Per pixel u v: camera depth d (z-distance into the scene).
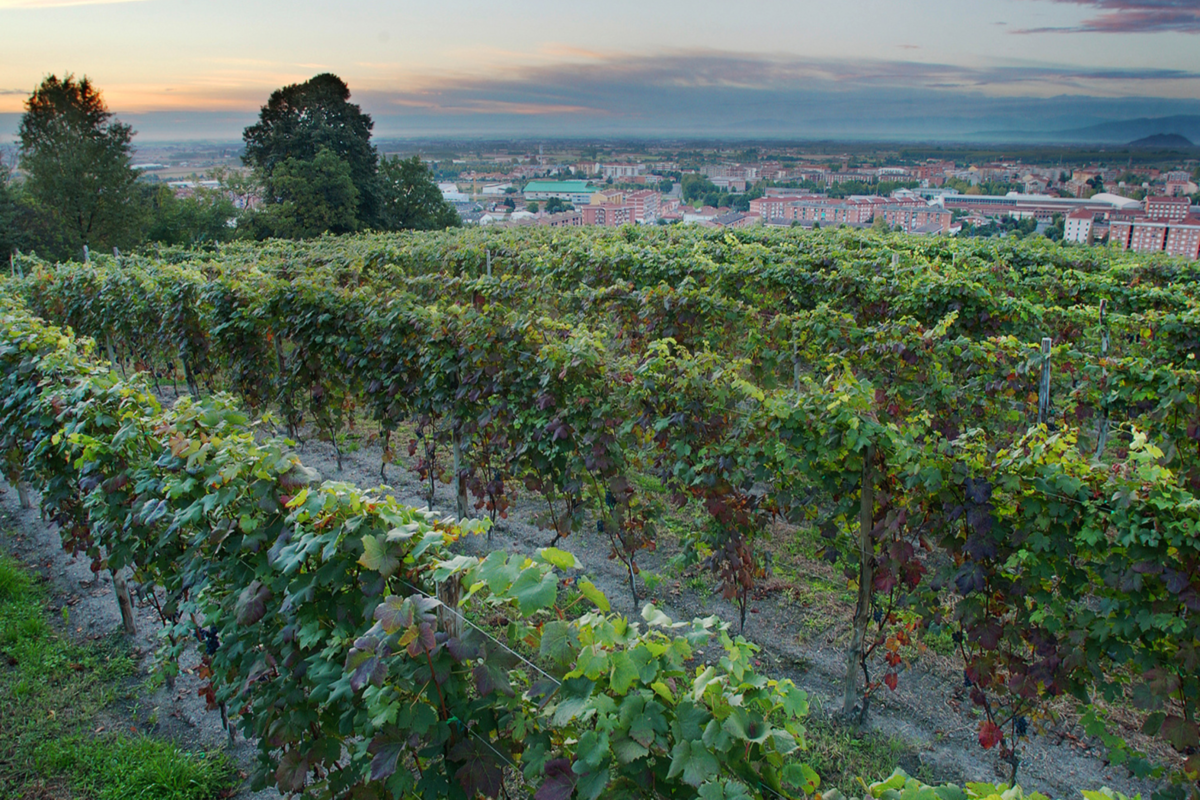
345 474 8.41
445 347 6.77
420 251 17.78
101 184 43.53
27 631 5.20
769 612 5.55
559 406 5.96
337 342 7.89
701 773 1.91
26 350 6.25
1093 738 4.27
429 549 2.83
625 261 12.48
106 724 4.36
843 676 4.83
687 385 5.37
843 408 4.17
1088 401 6.81
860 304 10.02
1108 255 16.02
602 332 6.13
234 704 3.37
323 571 2.81
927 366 7.44
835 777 3.98
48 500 5.36
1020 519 3.67
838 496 4.51
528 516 7.30
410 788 2.52
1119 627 3.38
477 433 6.70
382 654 2.34
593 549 6.61
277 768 2.99
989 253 14.81
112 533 4.26
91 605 5.72
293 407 8.95
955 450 3.91
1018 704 3.88
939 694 4.64
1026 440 3.77
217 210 52.31
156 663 4.42
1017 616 3.75
